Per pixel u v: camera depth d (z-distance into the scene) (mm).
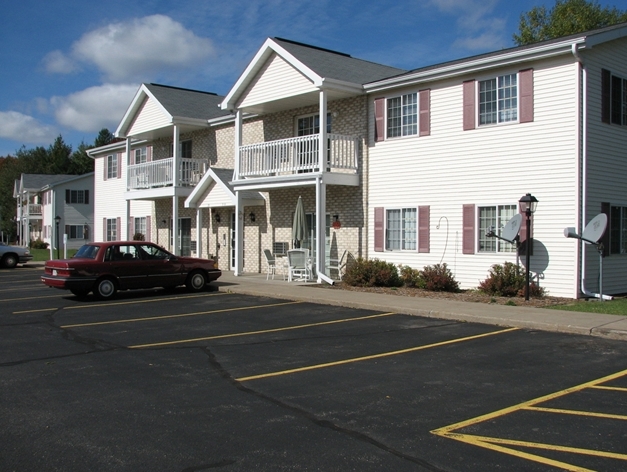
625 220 17172
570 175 15531
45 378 8297
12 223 74812
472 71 17188
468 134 17531
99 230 35031
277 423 6355
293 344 10539
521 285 15836
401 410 6770
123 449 5629
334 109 21078
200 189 23969
